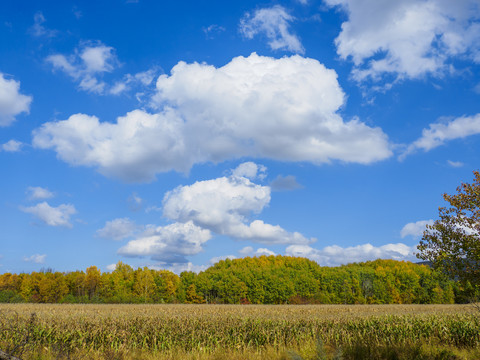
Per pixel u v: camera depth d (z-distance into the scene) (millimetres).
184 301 113625
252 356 15523
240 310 43969
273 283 120188
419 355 14016
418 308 55125
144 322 24047
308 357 14219
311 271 143875
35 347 15758
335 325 24094
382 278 133125
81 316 26766
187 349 18344
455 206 17078
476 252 15953
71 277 112188
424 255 17688
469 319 22156
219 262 179250
